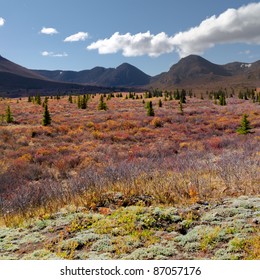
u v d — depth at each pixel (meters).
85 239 6.04
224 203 7.32
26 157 22.73
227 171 9.27
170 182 8.84
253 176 8.69
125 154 23.36
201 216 6.70
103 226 6.55
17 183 15.33
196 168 10.66
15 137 31.42
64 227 6.97
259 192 7.88
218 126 38.56
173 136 32.59
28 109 63.72
